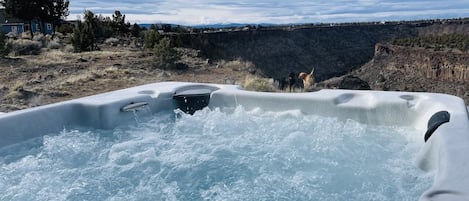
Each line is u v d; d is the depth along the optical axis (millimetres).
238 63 14945
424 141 3301
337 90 4660
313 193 2887
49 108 4051
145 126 4516
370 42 78688
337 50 71188
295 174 3225
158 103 4836
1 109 6727
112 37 22938
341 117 4227
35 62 12516
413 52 43969
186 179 3197
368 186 2938
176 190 3020
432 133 3117
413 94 4203
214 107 4879
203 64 13852
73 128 4254
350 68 67062
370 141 3820
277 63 57031
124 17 25641
